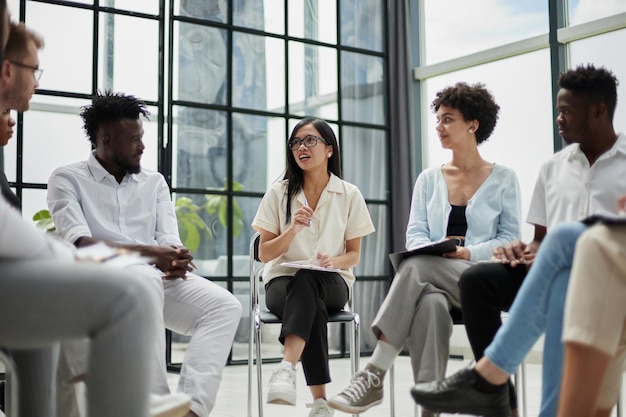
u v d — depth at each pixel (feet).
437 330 7.13
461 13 18.30
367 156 18.47
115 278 3.92
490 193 8.59
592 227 4.81
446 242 7.29
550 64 16.16
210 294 8.21
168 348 15.23
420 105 19.27
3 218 3.78
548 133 16.37
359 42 18.61
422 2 19.25
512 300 7.14
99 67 14.92
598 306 4.65
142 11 15.51
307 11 17.83
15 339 3.95
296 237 9.02
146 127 15.49
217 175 16.35
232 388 12.78
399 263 7.63
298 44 17.62
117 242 8.35
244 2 16.94
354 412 7.19
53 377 5.91
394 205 18.57
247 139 16.79
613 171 7.11
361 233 9.24
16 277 3.84
